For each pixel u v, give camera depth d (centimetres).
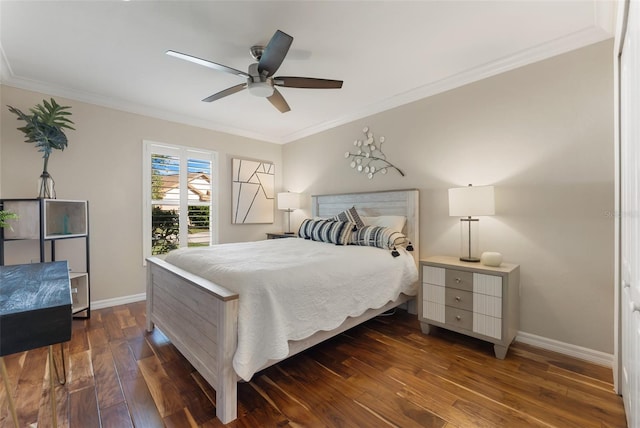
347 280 214
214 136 425
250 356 154
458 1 179
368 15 192
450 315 240
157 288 248
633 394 130
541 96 232
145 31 207
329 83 233
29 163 284
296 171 480
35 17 190
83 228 293
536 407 159
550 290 227
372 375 192
